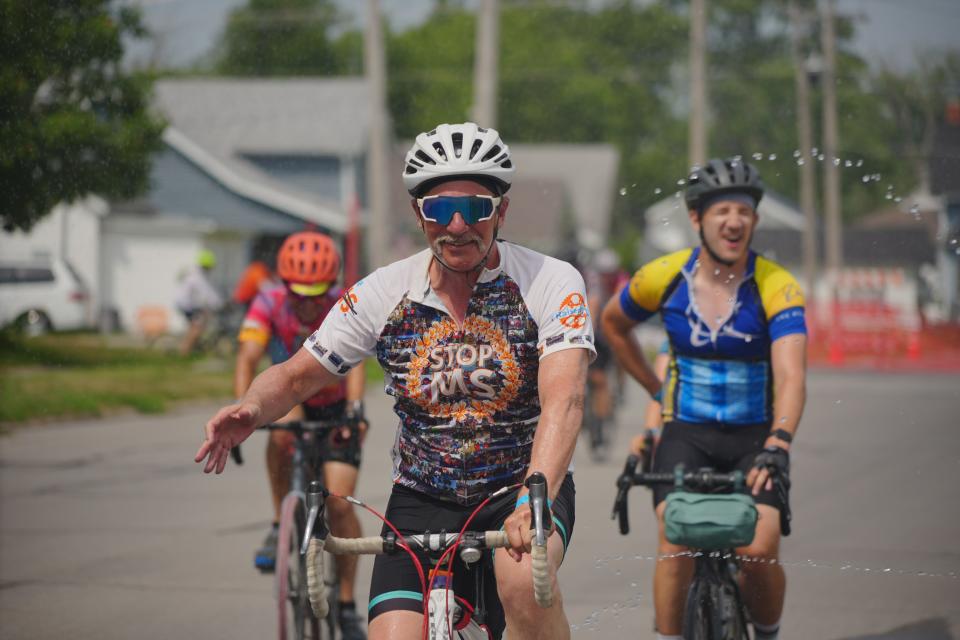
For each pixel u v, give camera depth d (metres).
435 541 10.34
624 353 16.30
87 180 50.53
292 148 130.62
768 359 15.08
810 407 55.66
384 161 85.50
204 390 57.59
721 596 13.65
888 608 19.80
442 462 11.26
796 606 19.97
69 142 45.91
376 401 58.66
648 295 15.51
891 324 93.62
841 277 96.12
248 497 31.64
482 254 10.81
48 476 34.97
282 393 11.26
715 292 15.05
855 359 92.25
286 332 18.73
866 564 22.66
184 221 111.56
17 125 44.34
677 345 15.35
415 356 11.16
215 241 116.31
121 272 111.06
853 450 40.09
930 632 18.30
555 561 10.49
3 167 44.88
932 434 44.66
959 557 23.20
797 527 26.47
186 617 19.66
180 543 25.73
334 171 131.62
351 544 10.43
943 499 30.09
